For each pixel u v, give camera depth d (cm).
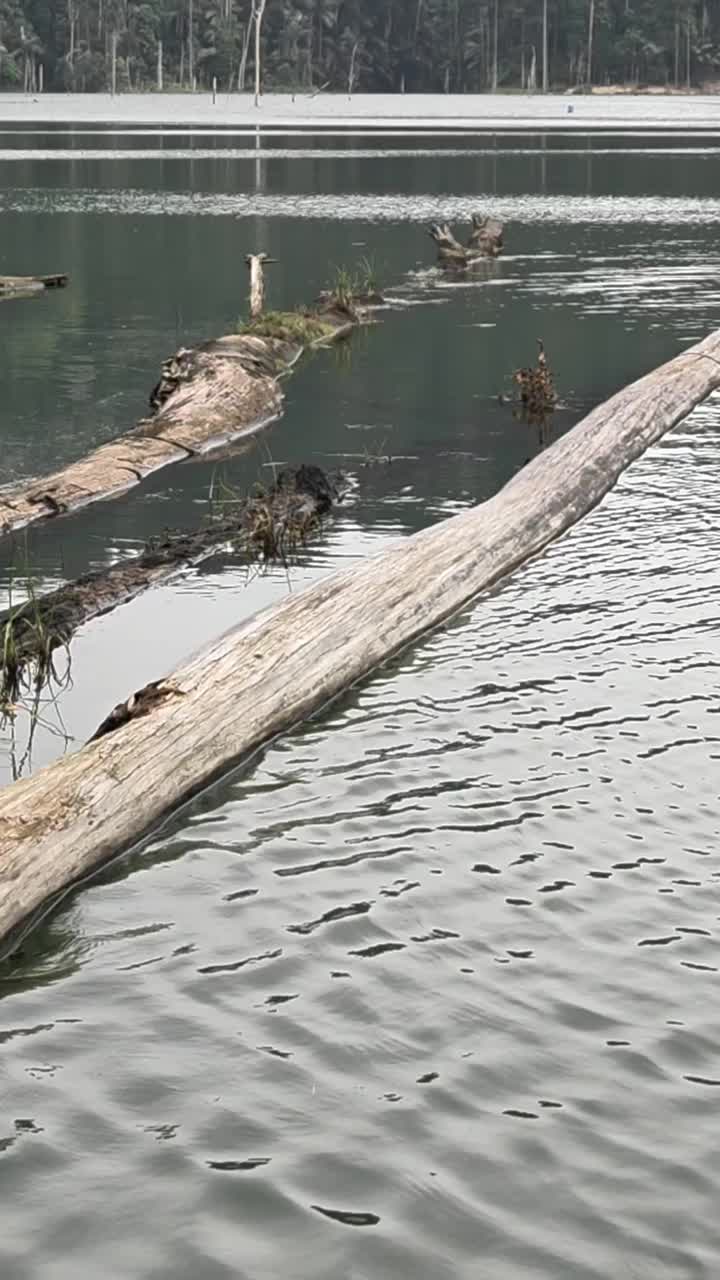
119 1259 442
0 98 12744
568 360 1864
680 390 1589
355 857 675
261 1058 535
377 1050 539
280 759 773
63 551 1130
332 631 885
